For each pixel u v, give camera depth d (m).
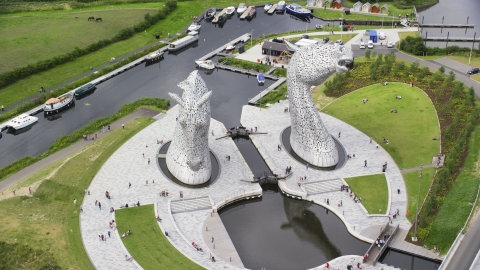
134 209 111.00
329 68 115.81
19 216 108.69
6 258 98.44
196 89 111.81
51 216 109.19
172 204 113.00
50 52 186.25
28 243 101.12
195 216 110.25
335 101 155.50
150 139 136.88
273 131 140.75
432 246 100.94
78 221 107.81
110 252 99.62
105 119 148.75
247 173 123.69
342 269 96.12
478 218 105.19
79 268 96.00
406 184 119.00
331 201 115.12
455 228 103.31
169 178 121.38
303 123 124.62
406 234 104.62
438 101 151.38
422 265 99.00
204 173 118.56
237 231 110.00
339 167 125.56
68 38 198.00
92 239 102.88
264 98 159.25
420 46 186.62
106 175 122.31
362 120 144.50
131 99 164.62
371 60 181.12
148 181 120.06
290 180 121.38
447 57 184.00
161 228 105.75
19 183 119.50
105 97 166.25
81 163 126.62
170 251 100.00
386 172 123.31
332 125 142.62
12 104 158.88
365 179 121.06
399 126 141.00
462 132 132.62
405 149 131.38
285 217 114.44
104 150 132.12
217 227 107.44
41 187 116.94
